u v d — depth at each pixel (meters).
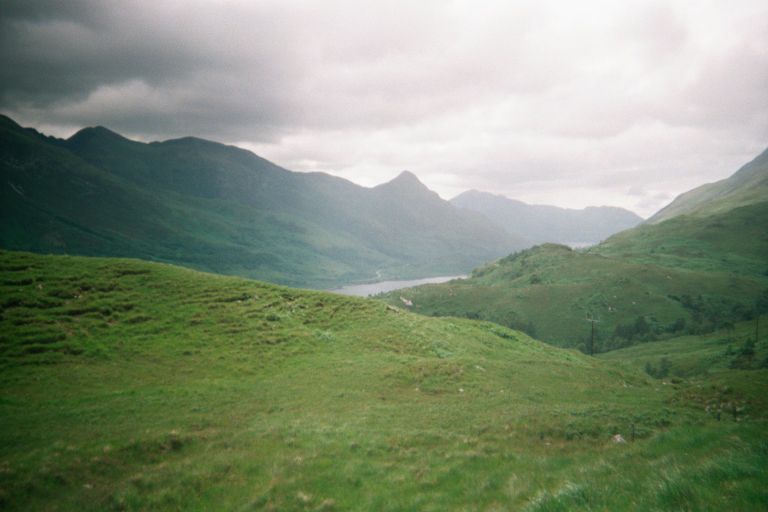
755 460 10.81
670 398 38.62
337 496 15.59
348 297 60.72
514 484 14.21
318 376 35.84
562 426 26.02
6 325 34.62
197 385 31.14
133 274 49.72
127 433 21.33
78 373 30.59
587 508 9.55
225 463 18.03
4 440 20.17
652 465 13.92
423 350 47.53
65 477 16.64
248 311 47.88
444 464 18.48
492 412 29.05
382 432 23.17
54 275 44.62
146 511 14.67
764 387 38.53
